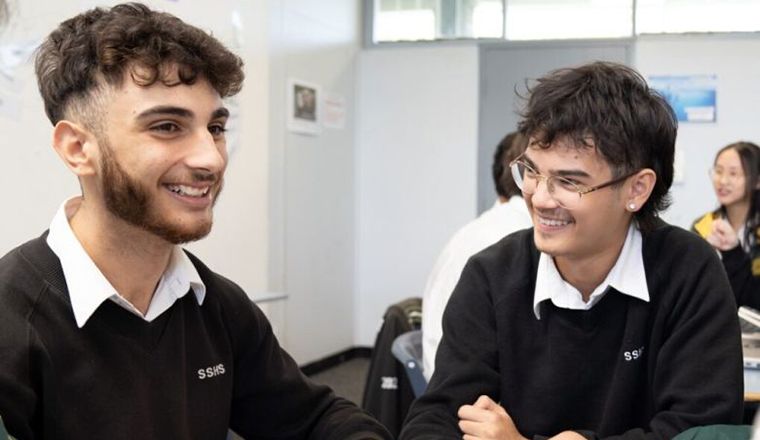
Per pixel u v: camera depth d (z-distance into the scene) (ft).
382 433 4.03
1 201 7.93
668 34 15.97
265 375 3.96
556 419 4.08
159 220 3.02
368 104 17.75
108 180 2.98
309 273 15.58
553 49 16.70
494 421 3.80
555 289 3.98
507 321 4.14
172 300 3.47
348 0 16.98
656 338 3.96
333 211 16.66
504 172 6.99
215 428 3.64
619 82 3.62
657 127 3.63
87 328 3.18
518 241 4.37
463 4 17.17
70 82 2.97
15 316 3.02
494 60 17.06
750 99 15.64
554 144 3.57
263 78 12.75
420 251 17.60
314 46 15.47
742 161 10.07
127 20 2.97
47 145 8.43
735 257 9.55
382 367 7.77
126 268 3.26
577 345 4.03
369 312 17.94
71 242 3.18
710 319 3.85
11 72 7.96
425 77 17.40
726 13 15.72
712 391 3.71
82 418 3.14
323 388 4.24
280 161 14.20
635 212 3.89
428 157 17.47
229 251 11.93
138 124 2.92
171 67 2.94
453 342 4.26
